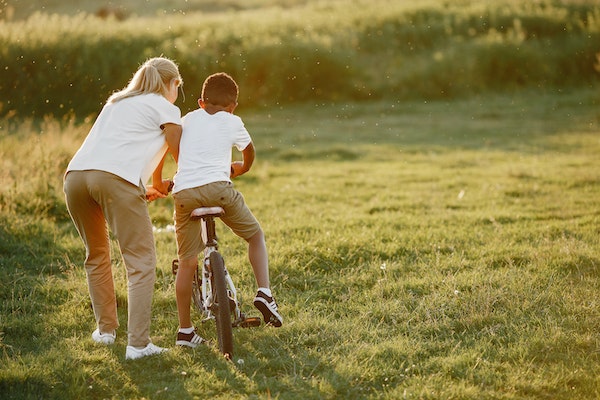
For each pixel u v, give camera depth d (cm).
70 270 618
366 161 1335
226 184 441
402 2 2939
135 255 442
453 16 2644
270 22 2459
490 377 411
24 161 945
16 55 1884
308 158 1377
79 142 1084
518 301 523
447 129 1722
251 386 404
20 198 830
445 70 2256
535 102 2073
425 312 512
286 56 2138
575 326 483
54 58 1908
